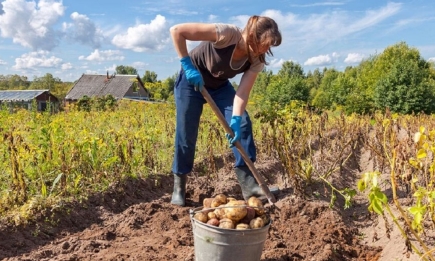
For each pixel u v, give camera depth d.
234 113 4.42
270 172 6.56
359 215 5.11
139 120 10.61
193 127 4.95
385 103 34.94
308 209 4.86
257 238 3.15
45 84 80.19
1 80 92.50
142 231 4.45
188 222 4.59
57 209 4.52
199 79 4.11
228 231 3.06
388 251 3.95
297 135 6.40
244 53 4.30
